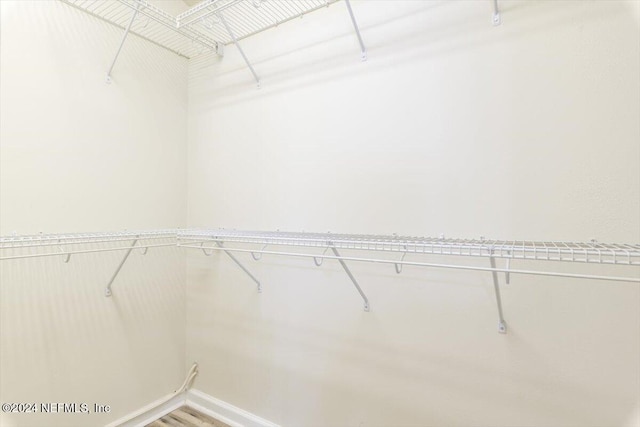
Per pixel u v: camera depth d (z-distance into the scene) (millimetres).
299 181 1511
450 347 1149
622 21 906
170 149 1859
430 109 1185
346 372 1375
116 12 1581
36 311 1323
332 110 1414
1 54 1226
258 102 1659
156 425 1686
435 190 1173
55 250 1377
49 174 1357
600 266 937
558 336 986
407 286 1231
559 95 981
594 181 939
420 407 1209
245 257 1687
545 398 1004
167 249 1839
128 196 1651
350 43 1368
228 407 1735
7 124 1240
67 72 1416
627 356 904
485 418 1093
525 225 1026
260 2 1354
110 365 1569
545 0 1000
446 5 1157
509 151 1051
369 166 1315
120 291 1615
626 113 902
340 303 1388
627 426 904
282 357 1561
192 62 1946
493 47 1074
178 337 1890
